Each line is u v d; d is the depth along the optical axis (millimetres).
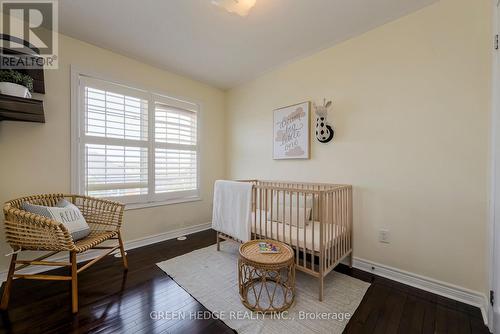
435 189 1812
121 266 2256
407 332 1402
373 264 2127
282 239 2021
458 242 1719
